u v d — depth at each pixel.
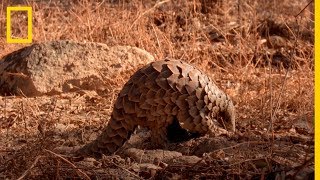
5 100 14.33
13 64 15.70
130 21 19.77
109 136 10.14
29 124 12.37
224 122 10.74
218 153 9.46
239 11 22.31
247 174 8.57
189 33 19.92
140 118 10.12
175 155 9.77
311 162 8.59
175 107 10.14
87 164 9.22
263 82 15.10
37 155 8.99
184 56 17.45
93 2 22.50
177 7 22.75
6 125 12.38
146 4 22.75
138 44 18.31
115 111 10.14
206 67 16.80
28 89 15.30
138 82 10.10
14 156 9.34
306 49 18.91
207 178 8.70
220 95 10.53
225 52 18.36
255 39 19.50
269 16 22.27
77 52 15.83
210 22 21.42
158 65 10.18
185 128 10.29
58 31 19.98
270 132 11.33
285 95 13.42
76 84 15.52
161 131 10.24
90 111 13.48
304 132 11.45
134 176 8.83
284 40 19.69
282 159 9.19
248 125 11.90
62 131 11.76
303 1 23.77
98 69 15.71
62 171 8.85
